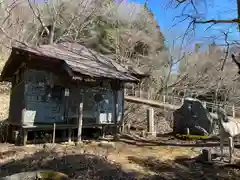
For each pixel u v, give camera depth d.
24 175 4.46
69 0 24.28
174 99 22.14
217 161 7.20
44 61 9.77
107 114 11.70
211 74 20.34
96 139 11.02
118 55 25.86
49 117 9.97
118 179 5.42
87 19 25.47
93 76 9.59
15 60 9.97
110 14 27.61
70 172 5.63
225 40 5.58
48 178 4.47
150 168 6.54
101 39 27.34
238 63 5.62
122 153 8.20
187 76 24.20
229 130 7.16
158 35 27.25
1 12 21.83
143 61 26.48
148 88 25.33
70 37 25.00
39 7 23.86
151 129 13.05
